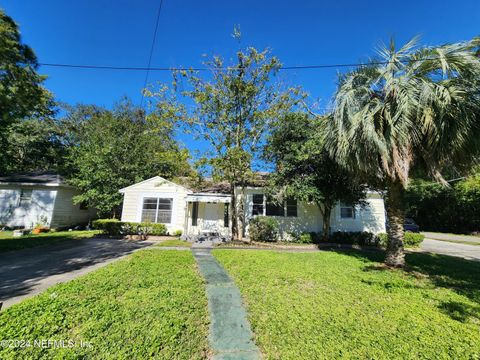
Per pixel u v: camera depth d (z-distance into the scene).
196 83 12.69
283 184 12.84
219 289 5.52
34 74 10.55
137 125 21.88
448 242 17.19
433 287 6.03
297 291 5.43
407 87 6.86
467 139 6.73
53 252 9.83
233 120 13.18
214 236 15.05
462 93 6.52
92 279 5.81
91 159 17.28
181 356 3.02
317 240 14.44
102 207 17.41
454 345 3.38
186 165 13.52
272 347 3.28
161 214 16.25
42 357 2.86
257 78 12.98
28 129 20.41
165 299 4.70
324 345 3.32
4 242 11.30
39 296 4.69
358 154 7.43
